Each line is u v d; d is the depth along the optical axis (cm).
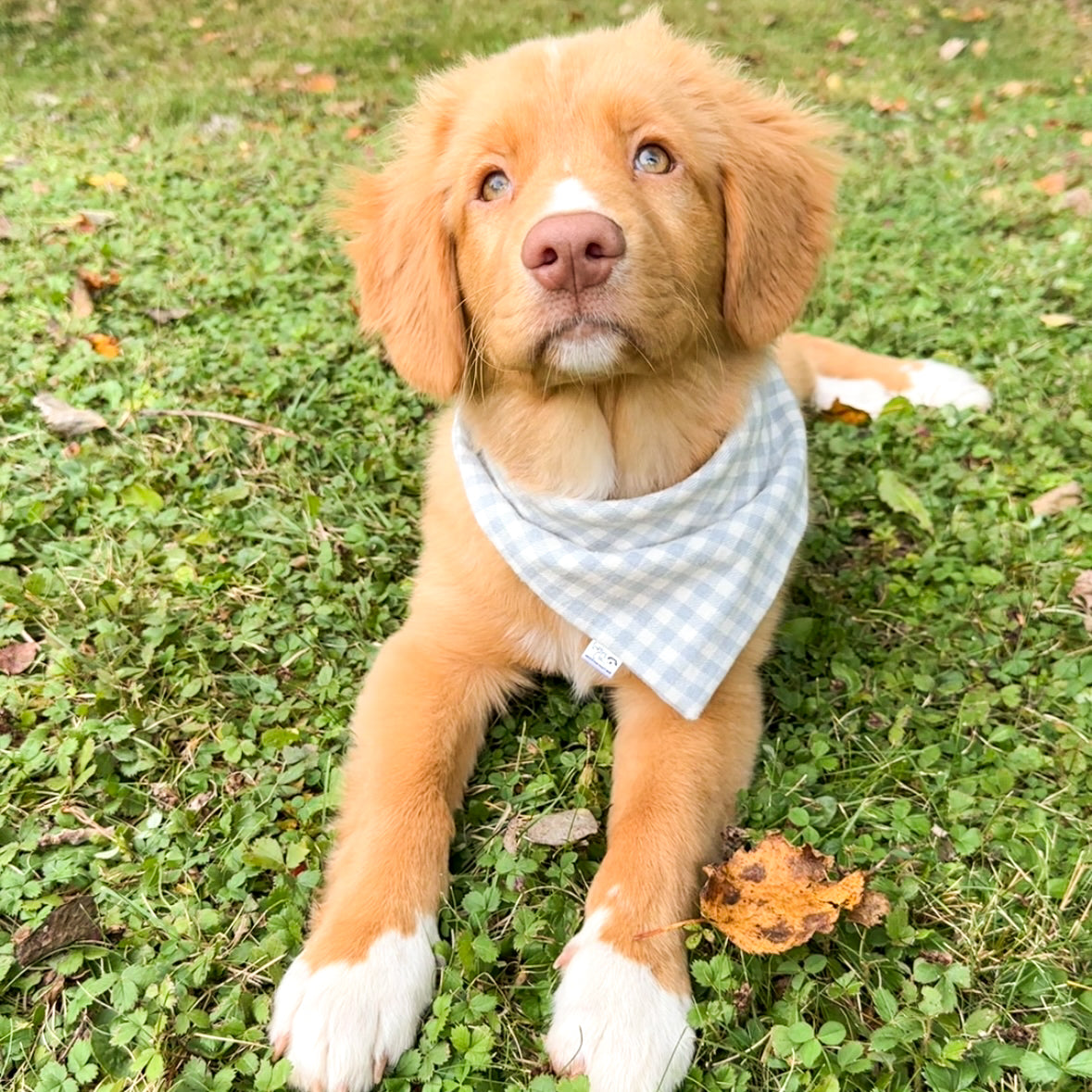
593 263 39
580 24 156
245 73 136
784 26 165
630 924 39
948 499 61
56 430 63
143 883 41
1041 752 47
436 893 41
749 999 38
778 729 49
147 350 70
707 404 48
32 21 154
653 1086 36
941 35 167
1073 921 40
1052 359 70
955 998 37
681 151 44
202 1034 37
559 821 44
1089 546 56
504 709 50
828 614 54
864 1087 36
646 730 46
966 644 52
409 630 50
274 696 49
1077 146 115
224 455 62
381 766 44
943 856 43
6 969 38
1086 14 178
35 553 55
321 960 38
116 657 49
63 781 44
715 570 47
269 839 42
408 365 48
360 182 53
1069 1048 35
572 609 47
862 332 76
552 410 47
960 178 103
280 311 74
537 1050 37
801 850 40
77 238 83
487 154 44
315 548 56
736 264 46
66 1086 36
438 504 51
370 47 146
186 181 96
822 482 63
